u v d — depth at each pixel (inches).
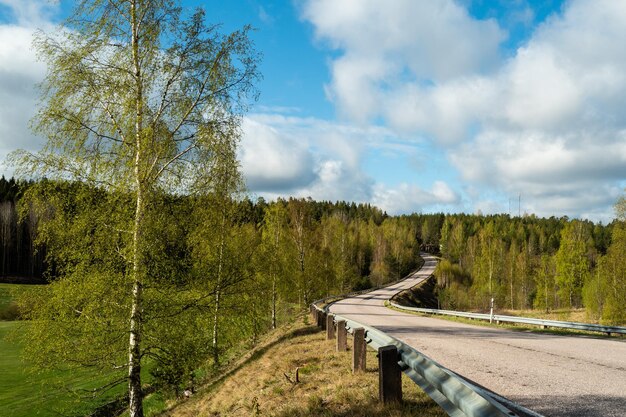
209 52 443.8
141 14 418.9
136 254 384.2
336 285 2234.3
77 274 399.2
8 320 1438.2
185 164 448.8
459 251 5014.8
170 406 625.0
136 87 422.9
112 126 422.3
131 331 398.9
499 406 131.8
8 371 882.8
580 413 197.9
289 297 1437.0
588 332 644.7
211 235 510.3
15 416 625.9
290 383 361.1
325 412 247.6
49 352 401.7
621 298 1344.7
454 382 173.3
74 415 572.7
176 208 445.4
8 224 2861.7
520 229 5054.1
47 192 396.5
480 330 671.8
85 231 408.8
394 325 756.0
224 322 551.8
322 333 679.1
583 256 2429.9
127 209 409.1
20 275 2780.5
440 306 2952.8
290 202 1583.4
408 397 240.7
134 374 409.4
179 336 417.1
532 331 669.3
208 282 476.4
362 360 327.0
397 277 4005.9
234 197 558.6
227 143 455.5
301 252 1529.3
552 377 283.4
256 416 303.0
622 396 226.7
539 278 2603.3
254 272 553.0
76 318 405.1
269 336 957.8
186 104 446.9
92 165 412.8
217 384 618.8
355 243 4008.4
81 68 412.2
